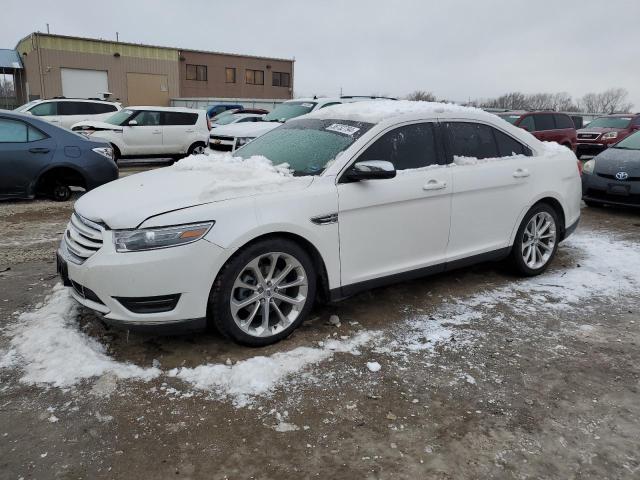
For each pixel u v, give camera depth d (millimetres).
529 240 5113
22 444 2629
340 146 4055
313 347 3646
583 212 8477
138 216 3229
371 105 4633
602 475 2496
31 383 3125
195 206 3311
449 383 3248
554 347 3727
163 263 3174
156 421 2826
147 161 16734
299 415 2904
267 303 3594
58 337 3598
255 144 4840
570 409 3004
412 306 4406
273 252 3525
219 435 2730
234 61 43250
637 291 4809
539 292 4770
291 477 2457
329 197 3717
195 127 15531
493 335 3896
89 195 3824
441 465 2551
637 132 9094
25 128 8414
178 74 39969
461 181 4434
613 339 3857
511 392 3164
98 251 3268
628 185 7992
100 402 2973
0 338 3639
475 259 4715
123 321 3248
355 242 3900
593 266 5527
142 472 2469
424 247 4320
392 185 4027
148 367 3330
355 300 4500
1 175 8195
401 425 2842
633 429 2832
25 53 36500
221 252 3299
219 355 3492
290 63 46281
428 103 4684
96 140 9172
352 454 2615
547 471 2520
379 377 3293
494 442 2719
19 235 6488
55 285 4602
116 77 37156
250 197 3477
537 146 5199
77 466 2494
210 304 3395
